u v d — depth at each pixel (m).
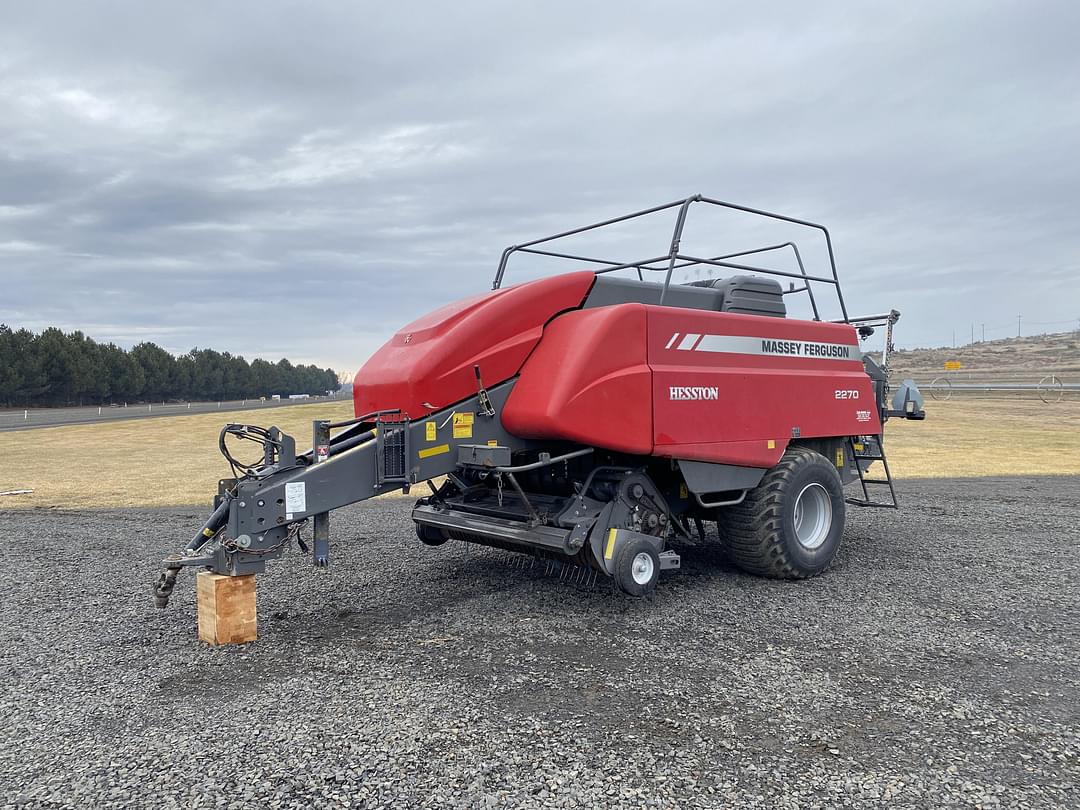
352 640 4.80
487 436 5.33
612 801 2.81
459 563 6.98
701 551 7.41
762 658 4.38
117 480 15.27
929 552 7.36
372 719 3.56
